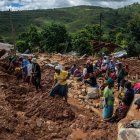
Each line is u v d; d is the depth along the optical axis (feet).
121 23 556.10
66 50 216.74
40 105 47.47
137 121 37.14
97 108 53.67
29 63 65.41
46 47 223.92
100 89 63.26
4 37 473.67
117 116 45.44
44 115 45.24
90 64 70.18
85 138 40.27
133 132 34.35
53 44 224.53
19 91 56.54
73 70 79.00
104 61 80.28
